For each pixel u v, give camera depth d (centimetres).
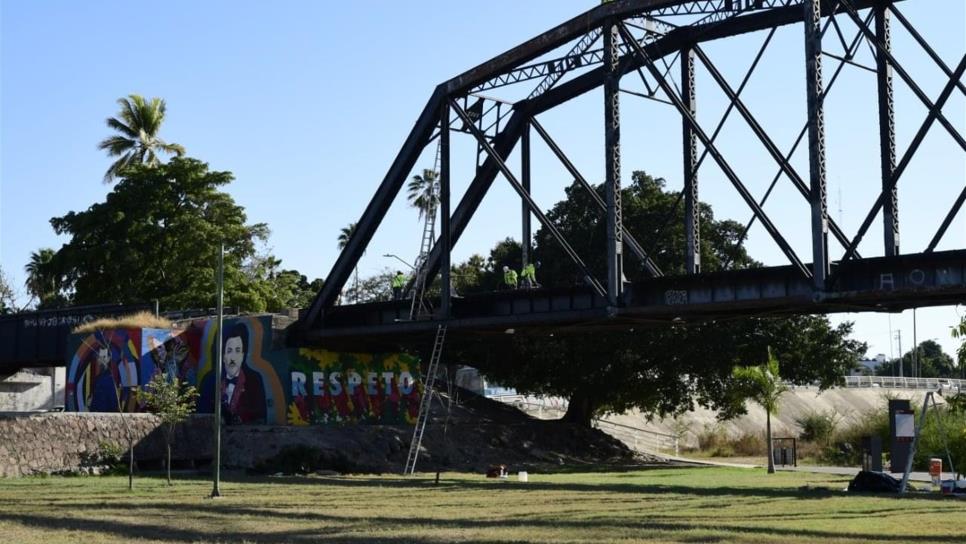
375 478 4619
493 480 4506
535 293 4878
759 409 11556
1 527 2339
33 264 13212
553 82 4831
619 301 4403
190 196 8869
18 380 8294
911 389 13088
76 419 4709
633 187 7338
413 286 5788
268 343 5756
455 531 2244
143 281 8712
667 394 7150
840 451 7150
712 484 4256
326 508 2895
